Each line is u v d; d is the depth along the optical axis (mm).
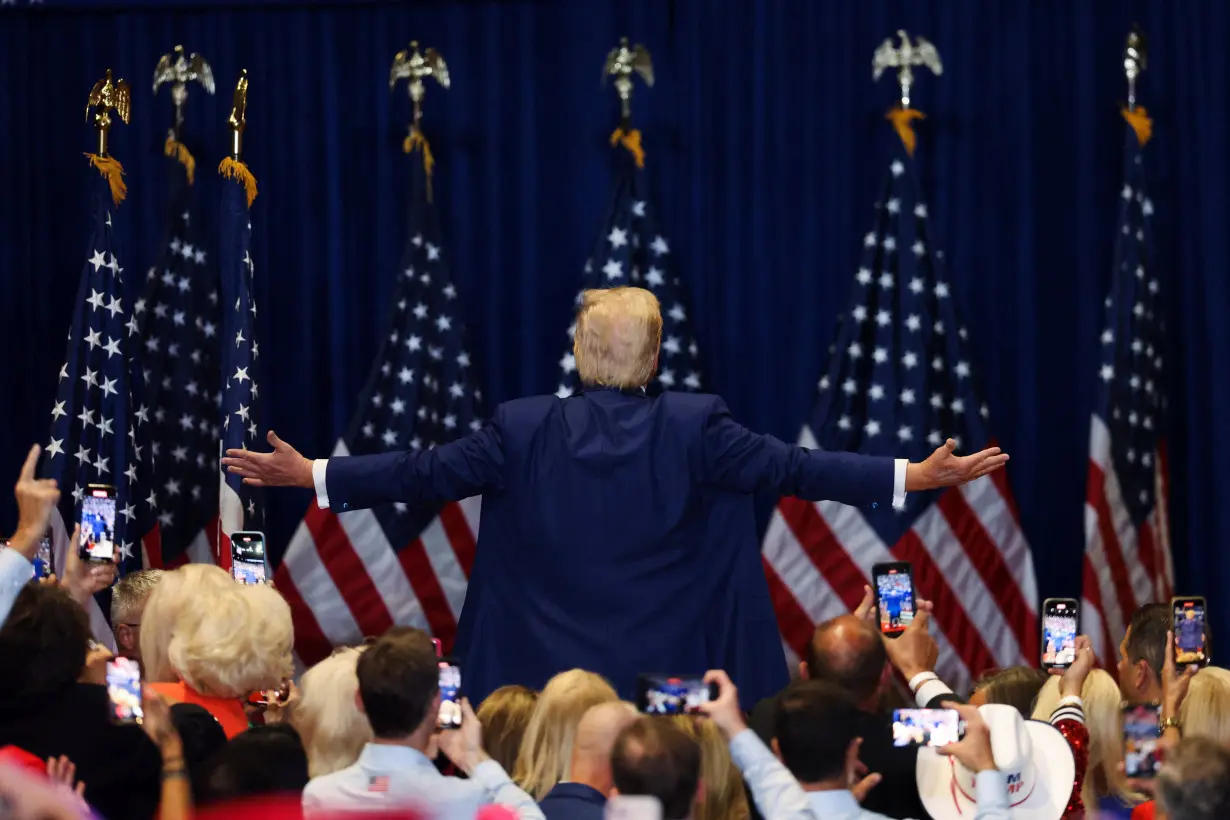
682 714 13172
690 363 29469
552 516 17172
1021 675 19422
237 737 13039
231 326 27703
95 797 12922
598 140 30672
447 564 29328
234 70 31125
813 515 28406
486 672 17344
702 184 30375
